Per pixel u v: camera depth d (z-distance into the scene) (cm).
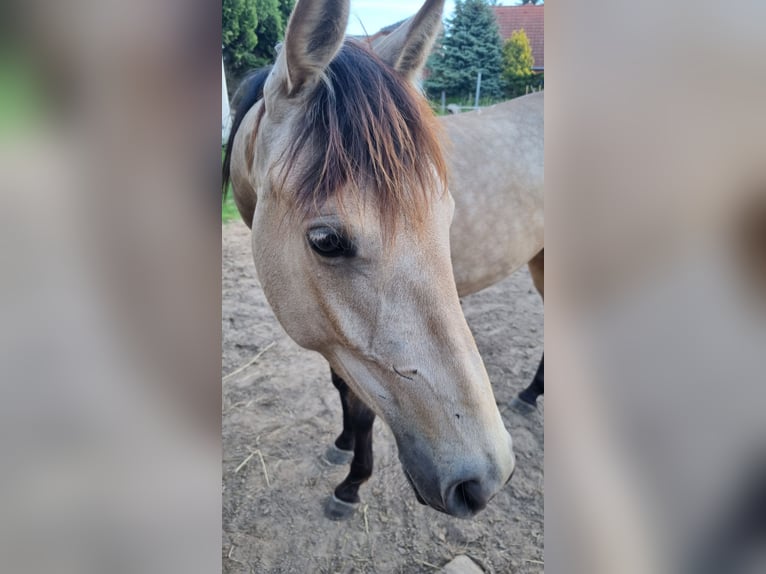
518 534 133
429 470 78
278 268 88
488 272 141
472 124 138
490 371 178
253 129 95
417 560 127
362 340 80
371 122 75
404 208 74
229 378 171
